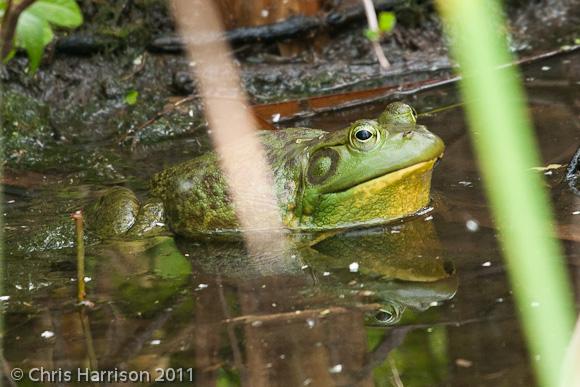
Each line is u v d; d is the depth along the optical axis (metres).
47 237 7.11
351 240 6.81
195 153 9.30
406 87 10.44
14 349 5.11
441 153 7.01
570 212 6.51
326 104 10.20
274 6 11.12
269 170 7.31
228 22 11.12
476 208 7.00
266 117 10.03
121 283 6.12
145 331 5.27
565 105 9.07
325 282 5.98
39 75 10.70
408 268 6.07
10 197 8.22
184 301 5.75
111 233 7.24
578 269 5.51
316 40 11.47
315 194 7.09
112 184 8.52
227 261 6.57
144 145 9.72
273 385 4.50
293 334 5.12
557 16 12.23
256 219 7.23
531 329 1.35
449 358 4.66
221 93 10.73
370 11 10.30
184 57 11.16
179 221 7.36
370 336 5.03
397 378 4.49
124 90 10.80
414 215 7.12
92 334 5.27
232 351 4.93
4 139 9.88
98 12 11.05
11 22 3.58
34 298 5.90
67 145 9.91
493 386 4.30
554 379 1.30
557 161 7.60
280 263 6.45
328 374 4.59
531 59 10.67
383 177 6.88
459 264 6.02
